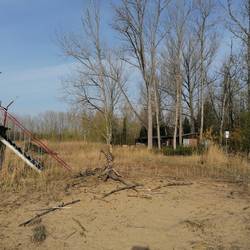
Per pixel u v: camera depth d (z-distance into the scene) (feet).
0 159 61.36
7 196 45.01
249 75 108.99
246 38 109.19
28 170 60.08
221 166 75.77
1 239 31.60
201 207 39.58
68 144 127.75
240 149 97.40
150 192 45.21
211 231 32.35
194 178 58.03
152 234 31.83
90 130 169.17
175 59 152.97
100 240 30.94
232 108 153.07
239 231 32.30
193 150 105.60
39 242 30.89
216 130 171.22
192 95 177.06
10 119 63.52
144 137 194.70
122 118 189.47
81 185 49.29
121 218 36.04
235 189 49.80
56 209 38.93
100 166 68.08
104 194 44.04
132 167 69.41
